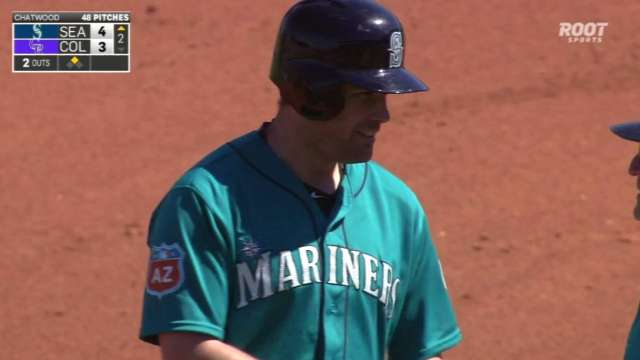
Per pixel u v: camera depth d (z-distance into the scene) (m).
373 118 10.26
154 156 34.53
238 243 10.07
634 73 40.59
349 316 10.49
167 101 37.91
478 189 33.03
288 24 10.28
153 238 10.21
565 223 31.42
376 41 10.05
